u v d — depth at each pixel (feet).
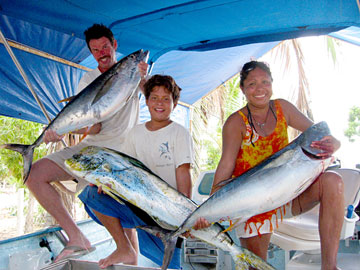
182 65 19.10
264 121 8.21
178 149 8.95
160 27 12.50
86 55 15.26
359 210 12.62
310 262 9.88
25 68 13.55
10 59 13.03
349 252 11.93
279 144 8.14
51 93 14.66
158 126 9.18
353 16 10.66
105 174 7.46
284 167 6.66
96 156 7.65
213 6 10.62
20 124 24.84
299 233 9.21
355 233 11.82
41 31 13.21
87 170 7.51
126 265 8.05
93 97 8.63
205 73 21.11
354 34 12.71
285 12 10.99
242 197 6.72
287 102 8.45
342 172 10.77
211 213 6.90
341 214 7.11
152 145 9.07
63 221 9.24
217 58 19.48
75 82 15.62
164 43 14.20
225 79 23.44
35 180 9.30
